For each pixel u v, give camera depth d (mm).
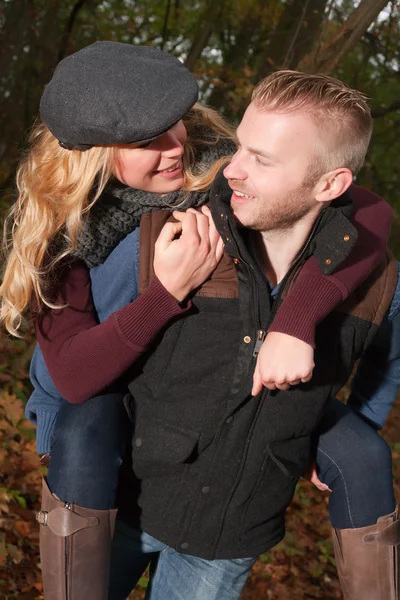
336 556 1983
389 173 9461
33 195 1749
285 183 1542
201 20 8273
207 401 1726
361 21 4879
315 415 1777
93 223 1727
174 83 1674
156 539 1900
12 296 1785
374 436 1971
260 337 1673
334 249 1626
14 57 7641
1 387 5363
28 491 4680
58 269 1771
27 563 4191
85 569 1749
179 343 1720
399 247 9633
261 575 4805
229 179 1584
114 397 1811
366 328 1776
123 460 1856
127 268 1729
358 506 1914
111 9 8992
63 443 1775
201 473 1778
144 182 1748
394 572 1911
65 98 1660
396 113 8852
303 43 6102
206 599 1899
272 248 1683
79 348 1685
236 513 1820
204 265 1646
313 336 1600
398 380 2105
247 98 7262
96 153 1700
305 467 1878
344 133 1547
